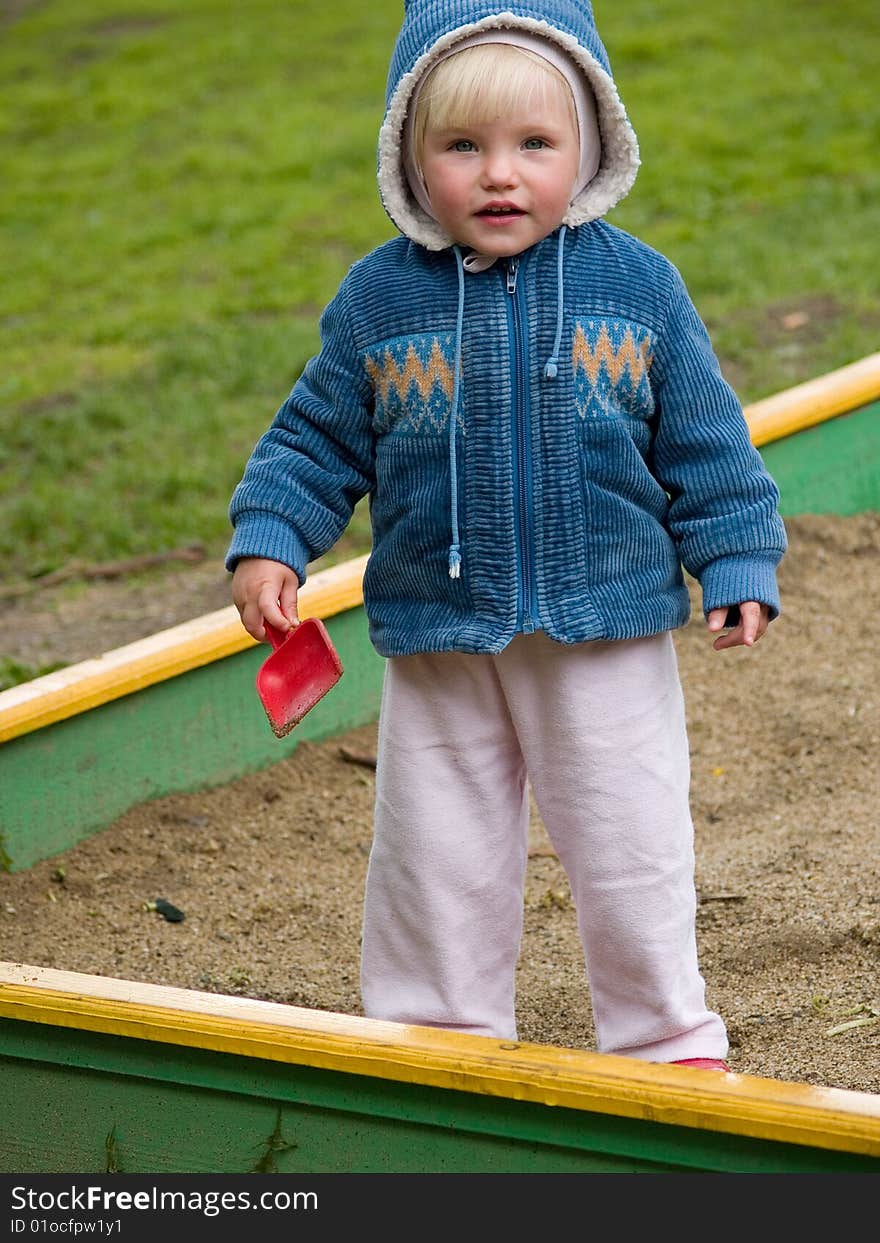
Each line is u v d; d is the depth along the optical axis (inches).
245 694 273.3
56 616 391.9
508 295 167.5
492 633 166.7
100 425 534.9
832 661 307.4
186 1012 159.5
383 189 171.3
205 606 387.2
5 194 882.1
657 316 170.4
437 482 168.6
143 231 788.6
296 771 279.4
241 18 1182.9
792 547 339.0
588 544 167.8
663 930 171.9
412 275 170.9
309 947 233.3
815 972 211.9
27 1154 168.1
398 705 177.6
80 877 248.1
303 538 173.3
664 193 713.0
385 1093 151.6
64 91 1055.6
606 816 170.7
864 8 971.9
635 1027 175.3
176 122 968.9
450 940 175.9
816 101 824.3
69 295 715.4
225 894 247.4
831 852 242.8
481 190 163.9
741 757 281.6
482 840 176.1
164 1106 162.2
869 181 690.8
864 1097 136.7
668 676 175.6
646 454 174.9
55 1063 165.8
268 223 779.4
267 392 546.6
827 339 502.6
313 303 657.6
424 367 167.9
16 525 448.8
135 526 445.1
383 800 179.0
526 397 166.6
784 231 641.0
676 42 956.6
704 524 170.1
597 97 170.7
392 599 175.6
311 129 915.4
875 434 350.3
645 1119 140.6
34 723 243.6
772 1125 135.6
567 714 170.4
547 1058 146.3
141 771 261.4
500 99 162.6
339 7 1182.9
